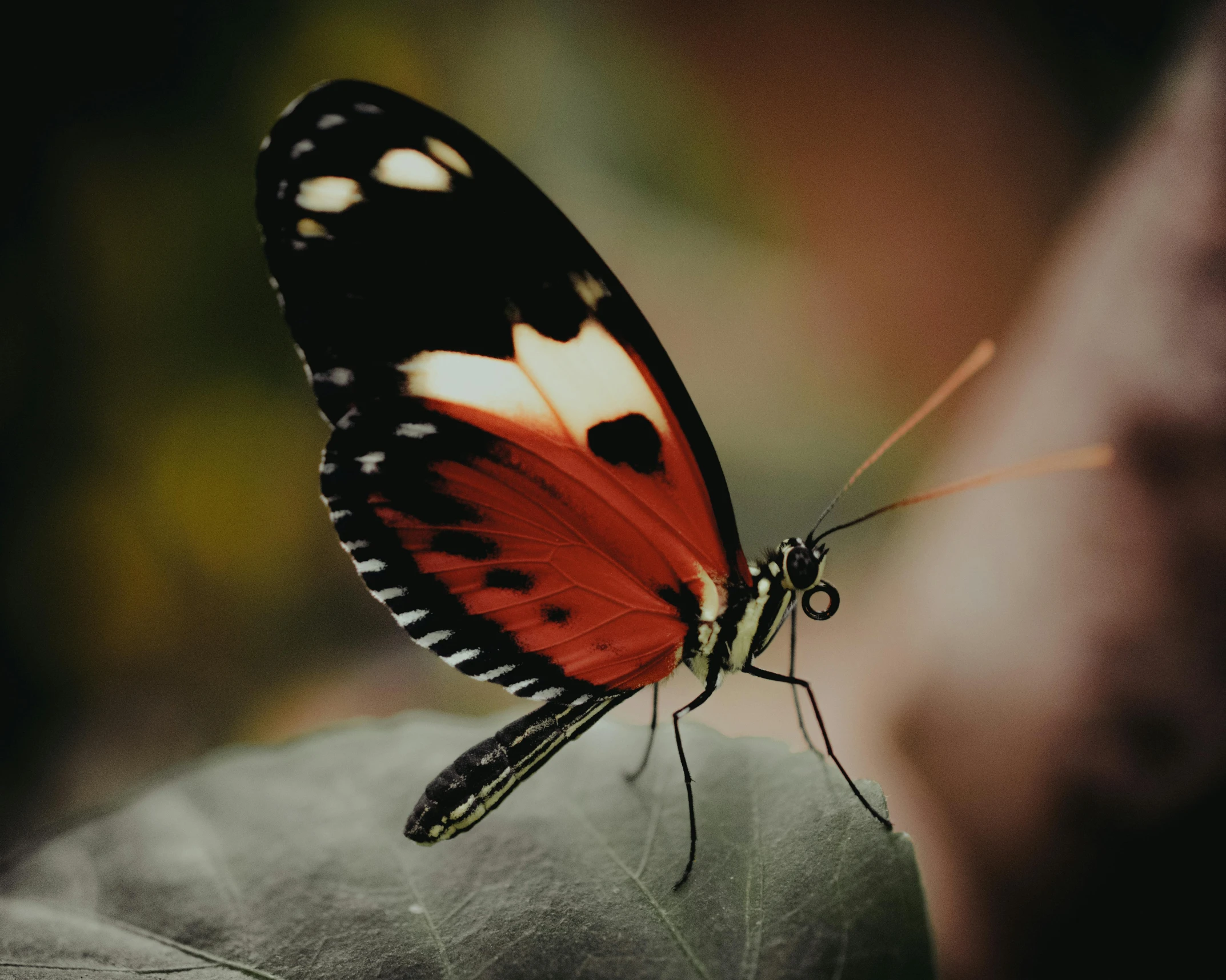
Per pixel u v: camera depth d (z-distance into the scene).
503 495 0.23
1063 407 0.27
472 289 0.23
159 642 0.51
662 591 0.24
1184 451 0.26
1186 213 0.26
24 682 0.47
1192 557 0.26
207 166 0.47
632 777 0.23
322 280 0.23
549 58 0.60
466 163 0.23
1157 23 0.55
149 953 0.23
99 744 0.48
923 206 0.64
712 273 0.64
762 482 0.55
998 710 0.27
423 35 0.53
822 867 0.22
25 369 0.46
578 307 0.23
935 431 0.58
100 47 0.43
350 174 0.23
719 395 0.60
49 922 0.23
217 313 0.49
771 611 0.24
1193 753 0.26
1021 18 0.60
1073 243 0.29
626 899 0.23
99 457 0.48
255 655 0.52
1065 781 0.27
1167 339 0.26
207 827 0.24
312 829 0.24
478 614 0.24
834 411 0.60
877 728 0.29
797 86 0.66
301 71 0.49
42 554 0.48
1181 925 0.26
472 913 0.23
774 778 0.23
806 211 0.66
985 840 0.28
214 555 0.52
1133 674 0.26
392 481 0.23
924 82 0.64
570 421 0.23
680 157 0.65
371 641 0.55
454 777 0.23
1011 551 0.27
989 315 0.63
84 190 0.45
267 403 0.51
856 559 0.50
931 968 0.22
